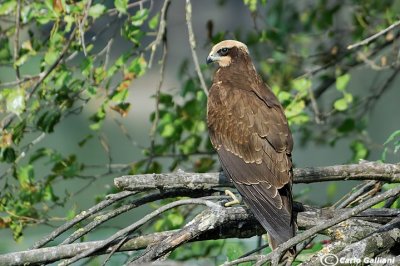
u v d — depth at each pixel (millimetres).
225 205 10172
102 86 12609
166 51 12844
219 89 11609
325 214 9742
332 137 15828
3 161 12031
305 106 14648
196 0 36219
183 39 35906
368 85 19453
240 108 11062
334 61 15055
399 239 8969
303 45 16125
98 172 25562
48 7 11656
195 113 13695
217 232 9688
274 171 10312
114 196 9758
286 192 10047
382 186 10453
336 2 16062
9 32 12820
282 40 15797
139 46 12656
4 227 12188
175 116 13711
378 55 16703
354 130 14844
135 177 9555
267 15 16047
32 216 12469
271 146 10562
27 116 12031
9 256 9281
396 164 9992
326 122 15094
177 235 9203
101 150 27594
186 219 13227
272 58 15523
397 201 10531
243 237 9812
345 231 9336
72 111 12383
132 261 9422
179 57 35219
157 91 12992
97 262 12641
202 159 13633
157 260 9156
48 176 12633
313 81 15859
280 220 9586
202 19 36000
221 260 13078
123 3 11719
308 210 9820
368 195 10250
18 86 11867
